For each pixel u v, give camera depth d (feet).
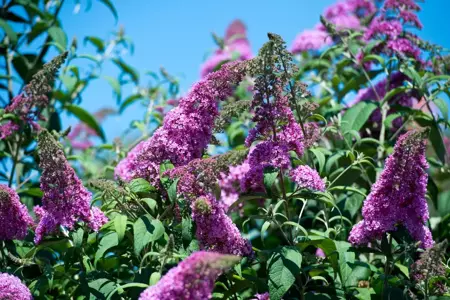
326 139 6.54
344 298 4.79
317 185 4.68
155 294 3.85
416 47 6.54
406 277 5.08
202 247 4.40
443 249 4.24
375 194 4.55
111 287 4.57
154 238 4.45
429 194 6.07
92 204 4.80
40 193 6.28
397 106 6.40
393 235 4.70
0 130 5.92
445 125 6.24
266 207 6.03
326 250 4.88
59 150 4.50
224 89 4.74
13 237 4.83
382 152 6.28
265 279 4.63
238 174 5.79
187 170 4.47
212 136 4.81
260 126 4.72
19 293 4.41
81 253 4.67
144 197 4.79
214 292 4.80
